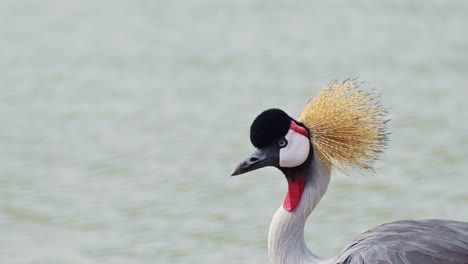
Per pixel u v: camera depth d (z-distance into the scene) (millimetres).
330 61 17703
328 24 20234
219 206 12375
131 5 22562
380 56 17859
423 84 16250
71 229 11938
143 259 11055
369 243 7582
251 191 12805
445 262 7246
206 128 14914
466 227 7594
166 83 17062
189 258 11031
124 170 13570
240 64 17875
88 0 23125
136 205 12508
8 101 16531
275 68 17453
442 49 18141
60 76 17781
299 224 7855
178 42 19484
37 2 23000
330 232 11508
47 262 11039
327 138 7785
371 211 12000
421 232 7516
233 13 21484
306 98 15750
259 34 19734
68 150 14289
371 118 7824
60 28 20891
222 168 13477
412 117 14891
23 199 12742
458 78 16500
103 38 20047
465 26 19609
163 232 11727
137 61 18422
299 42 19047
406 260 7332
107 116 15695
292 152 7730
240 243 11367
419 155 13562
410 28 19641
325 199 12453
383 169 13234
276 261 7891
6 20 21641
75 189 13055
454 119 14727
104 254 11227
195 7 22109
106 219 12070
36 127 15305
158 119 15352
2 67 18406
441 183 12625
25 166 13812
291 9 21594
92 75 17766
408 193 12422
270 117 7719
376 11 21125
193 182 13102
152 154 14055
